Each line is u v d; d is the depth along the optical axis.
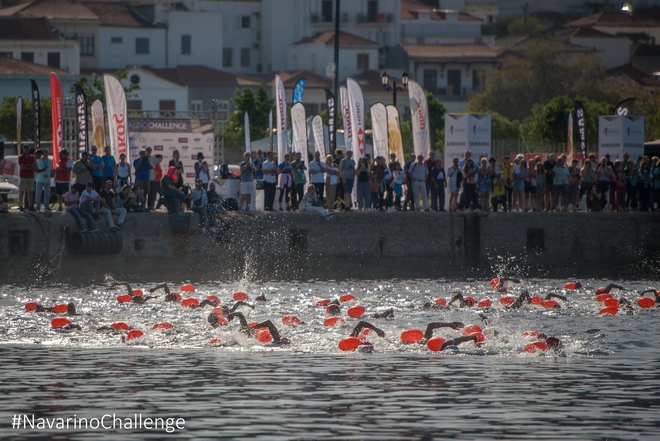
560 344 39.28
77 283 65.25
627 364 35.88
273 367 34.81
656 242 80.44
